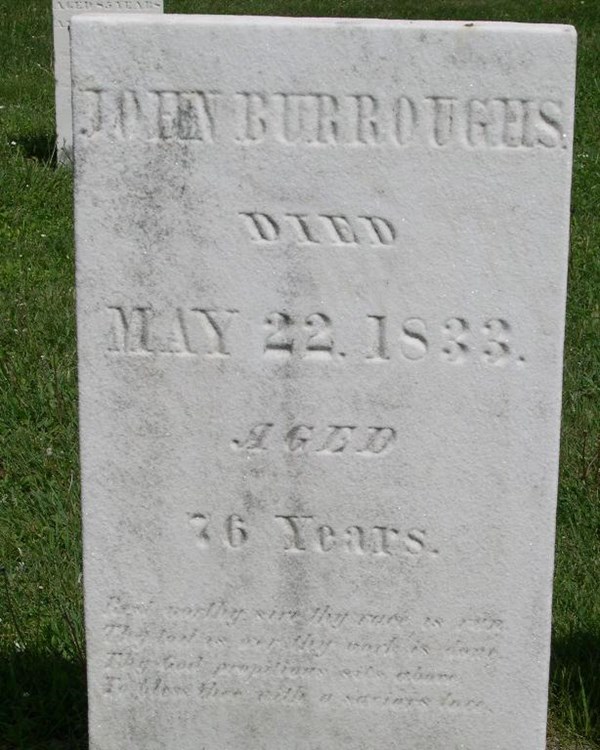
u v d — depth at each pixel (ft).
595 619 19.04
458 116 13.58
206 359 14.26
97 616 15.01
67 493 22.54
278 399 14.34
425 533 14.66
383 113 13.60
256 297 14.08
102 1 42.98
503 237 13.83
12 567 20.45
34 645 18.26
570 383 27.09
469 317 14.06
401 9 78.02
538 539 14.61
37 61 62.28
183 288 14.08
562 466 23.63
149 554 14.80
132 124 13.70
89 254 14.03
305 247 13.94
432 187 13.74
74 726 17.17
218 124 13.67
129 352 14.26
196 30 13.47
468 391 14.23
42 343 28.32
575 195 40.37
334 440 14.43
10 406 25.52
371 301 14.06
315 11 77.77
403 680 15.08
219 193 13.84
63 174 40.88
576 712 17.47
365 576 14.79
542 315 14.01
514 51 13.42
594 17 75.72
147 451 14.53
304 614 14.93
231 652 15.07
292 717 15.24
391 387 14.26
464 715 15.16
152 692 15.23
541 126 13.57
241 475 14.56
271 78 13.56
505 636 14.90
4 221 36.76
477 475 14.46
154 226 13.93
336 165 13.73
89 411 14.43
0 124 48.67
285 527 14.70
